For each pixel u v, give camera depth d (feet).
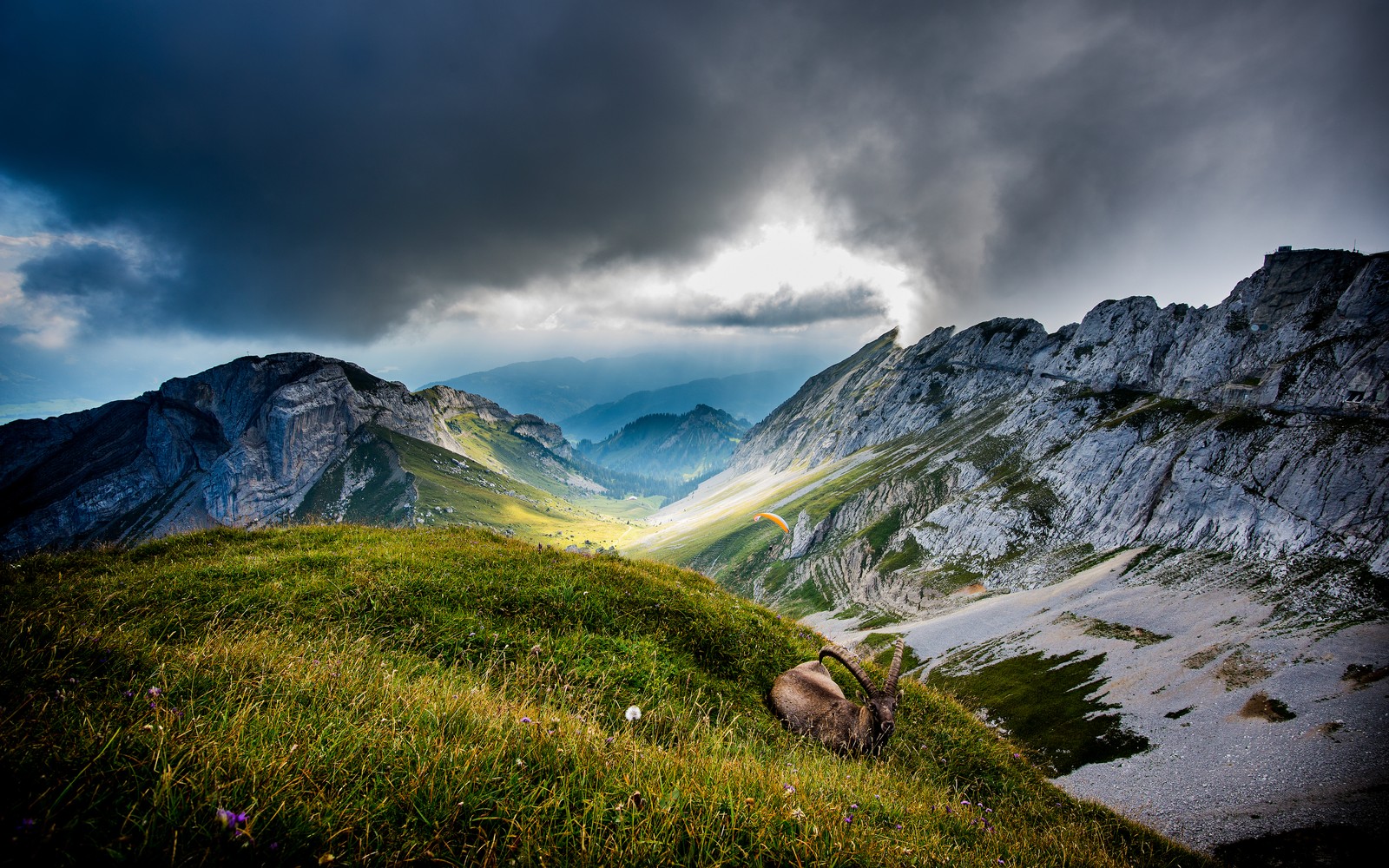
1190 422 548.31
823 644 46.14
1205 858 32.89
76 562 41.60
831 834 14.29
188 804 10.69
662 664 33.50
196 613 31.81
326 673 19.67
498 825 12.46
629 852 12.10
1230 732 256.93
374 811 11.86
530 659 29.86
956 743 40.19
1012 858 21.01
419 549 46.16
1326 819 188.55
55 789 10.36
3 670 15.15
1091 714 300.20
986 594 518.37
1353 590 340.39
